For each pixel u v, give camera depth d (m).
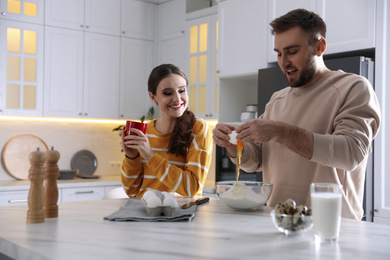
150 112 4.48
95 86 4.18
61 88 3.99
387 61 2.52
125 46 4.36
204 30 3.98
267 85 3.04
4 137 4.09
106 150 4.69
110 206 1.53
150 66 4.53
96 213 1.39
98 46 4.20
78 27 4.08
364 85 1.50
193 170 1.73
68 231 1.12
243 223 1.24
